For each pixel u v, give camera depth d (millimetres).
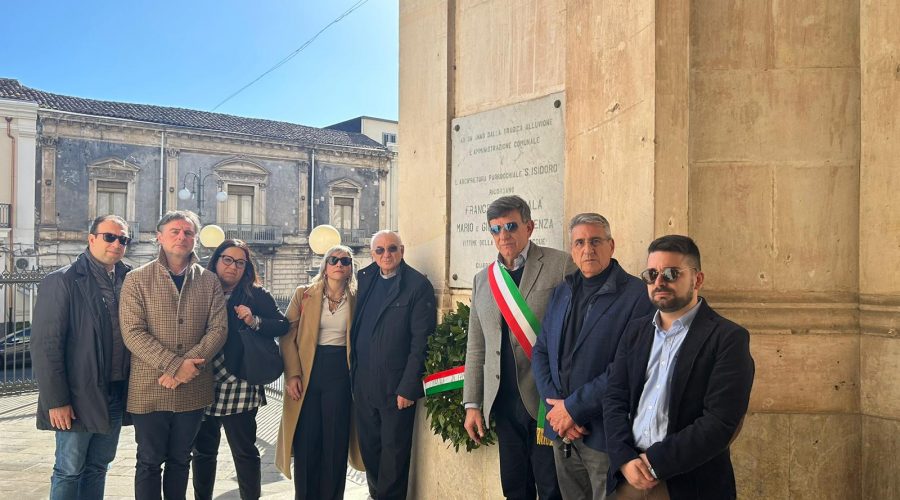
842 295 2957
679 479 2182
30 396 11102
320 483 4164
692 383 2143
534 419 3033
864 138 2904
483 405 3229
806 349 2938
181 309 3607
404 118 4770
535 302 3053
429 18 4527
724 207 3021
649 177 3000
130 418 3793
